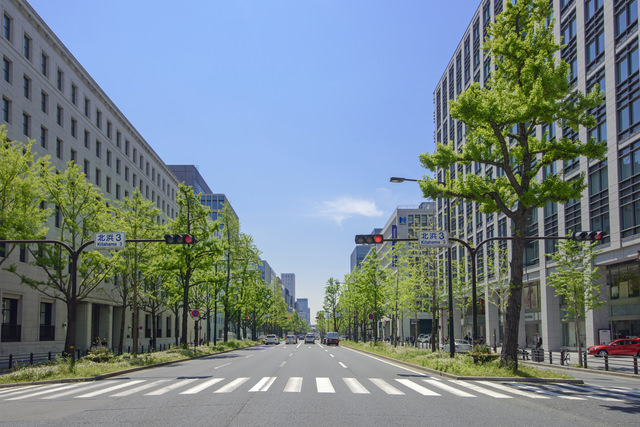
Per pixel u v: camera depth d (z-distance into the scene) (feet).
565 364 94.02
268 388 48.78
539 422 30.83
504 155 65.77
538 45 63.26
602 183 108.47
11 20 108.17
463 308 158.10
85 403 39.83
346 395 43.52
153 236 111.45
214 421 30.22
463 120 65.00
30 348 112.78
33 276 114.73
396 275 159.02
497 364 65.46
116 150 165.58
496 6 159.22
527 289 156.04
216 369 75.77
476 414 33.71
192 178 314.96
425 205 305.12
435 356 89.45
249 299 218.79
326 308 342.03
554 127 128.06
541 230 137.28
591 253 94.48
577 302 91.91
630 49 99.60
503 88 65.57
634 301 107.96
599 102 60.44
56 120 125.59
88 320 139.95
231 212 194.90
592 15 113.19
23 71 111.24
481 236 173.58
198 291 169.68
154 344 156.76
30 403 41.16
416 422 30.42
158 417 31.91
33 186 81.35
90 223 99.55
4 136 81.92
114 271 107.96
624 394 47.29
